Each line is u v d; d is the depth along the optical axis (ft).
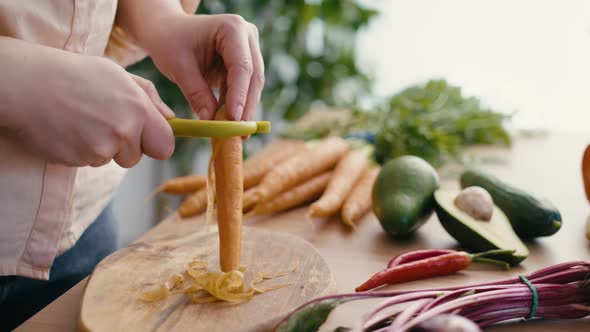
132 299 1.74
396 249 2.27
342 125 3.92
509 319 1.68
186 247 2.09
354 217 2.55
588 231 2.30
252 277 1.88
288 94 5.71
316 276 1.88
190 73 2.09
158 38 2.13
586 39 5.95
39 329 1.70
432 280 1.97
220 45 2.02
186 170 5.18
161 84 4.52
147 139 1.68
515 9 6.22
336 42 5.72
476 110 3.90
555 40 6.10
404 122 3.42
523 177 3.16
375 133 3.48
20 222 1.81
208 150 5.20
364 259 2.18
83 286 1.93
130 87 1.64
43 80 1.55
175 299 1.74
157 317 1.65
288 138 3.96
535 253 2.19
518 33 6.27
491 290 1.68
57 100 1.56
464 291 1.66
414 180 2.33
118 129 1.61
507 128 4.07
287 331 1.51
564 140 4.04
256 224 2.61
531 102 6.24
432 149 3.31
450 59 6.68
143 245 2.10
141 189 5.69
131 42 2.51
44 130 1.59
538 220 2.22
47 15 1.80
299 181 2.82
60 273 2.23
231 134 1.76
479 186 2.39
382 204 2.31
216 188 1.92
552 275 1.73
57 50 1.62
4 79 1.53
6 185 1.77
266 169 2.97
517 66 6.35
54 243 1.88
